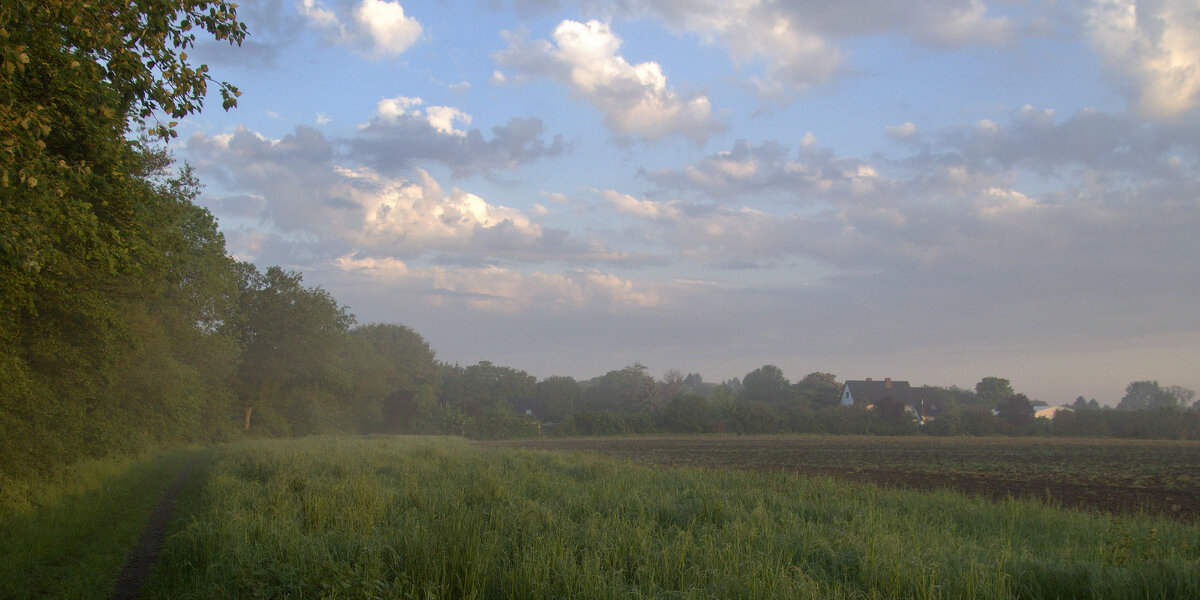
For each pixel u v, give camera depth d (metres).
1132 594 6.89
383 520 10.23
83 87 9.16
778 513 12.46
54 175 8.52
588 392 134.62
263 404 61.97
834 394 118.50
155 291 18.98
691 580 7.11
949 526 11.93
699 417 78.81
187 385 33.97
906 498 15.84
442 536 7.73
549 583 6.61
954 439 71.44
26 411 15.50
